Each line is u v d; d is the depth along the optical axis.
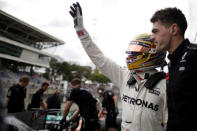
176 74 0.86
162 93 1.12
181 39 0.98
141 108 1.12
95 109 2.91
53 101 4.80
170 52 1.02
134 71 1.26
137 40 1.28
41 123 2.78
